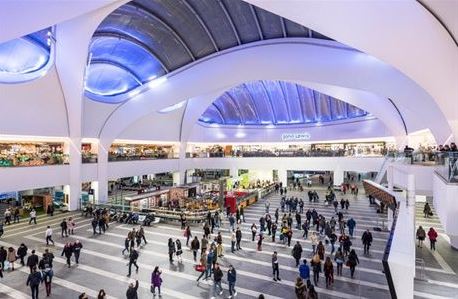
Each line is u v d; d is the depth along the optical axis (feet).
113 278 40.78
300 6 32.68
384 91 62.90
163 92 94.07
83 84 76.59
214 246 45.32
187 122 127.75
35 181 74.49
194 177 131.75
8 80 66.74
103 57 87.97
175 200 82.89
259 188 111.86
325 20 34.04
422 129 78.28
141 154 109.91
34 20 34.81
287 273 42.45
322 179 141.38
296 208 82.79
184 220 66.90
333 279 40.27
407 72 40.27
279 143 147.02
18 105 69.46
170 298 35.45
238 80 83.87
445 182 35.55
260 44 76.59
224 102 148.66
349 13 32.94
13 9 31.63
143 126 110.42
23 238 58.08
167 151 126.93
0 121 66.33
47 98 75.66
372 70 62.08
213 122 155.33
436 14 33.58
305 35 70.49
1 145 77.92
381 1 31.42
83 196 87.40
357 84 65.10
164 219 72.33
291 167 127.44
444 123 59.47
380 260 47.11
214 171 146.51
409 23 33.81
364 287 37.96
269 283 39.32
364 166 110.52
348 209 85.46
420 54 37.29
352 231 58.39
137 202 77.20
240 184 118.11
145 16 73.67
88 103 85.40
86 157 88.79
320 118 140.15
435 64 38.27
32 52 76.54
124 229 65.41
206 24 77.51
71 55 70.54
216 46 84.43
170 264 45.73
